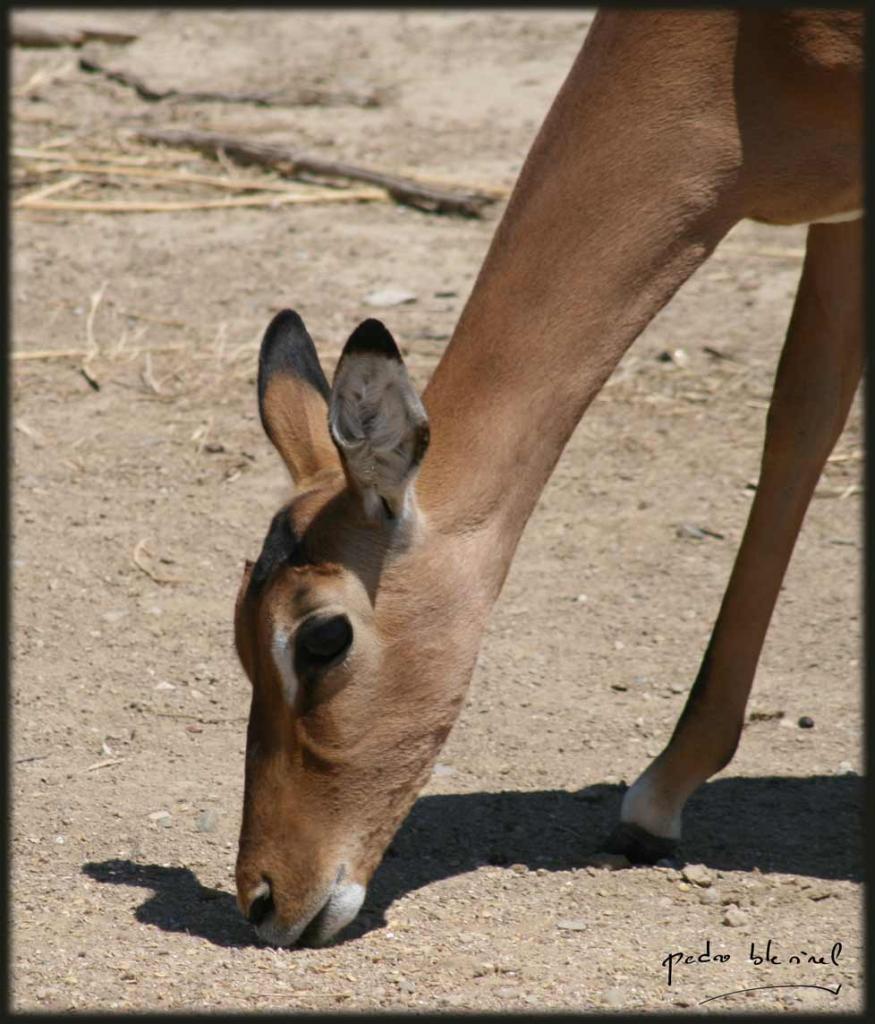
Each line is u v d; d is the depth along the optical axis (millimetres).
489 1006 15992
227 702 23328
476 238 39469
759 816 20594
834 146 17562
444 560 16812
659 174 17312
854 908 18219
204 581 26578
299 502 16656
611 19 17516
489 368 17094
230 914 18047
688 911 18188
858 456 30469
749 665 19594
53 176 42938
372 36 54562
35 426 31172
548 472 17484
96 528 27969
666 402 32281
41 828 20000
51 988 16359
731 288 37094
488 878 18969
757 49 17234
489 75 50438
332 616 16328
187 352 33969
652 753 22141
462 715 23141
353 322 34719
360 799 16969
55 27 54250
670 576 27016
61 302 36125
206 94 48688
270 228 40125
